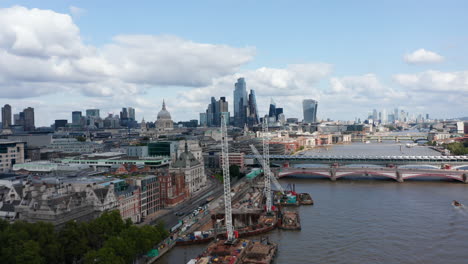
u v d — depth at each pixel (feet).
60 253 535.19
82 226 579.48
